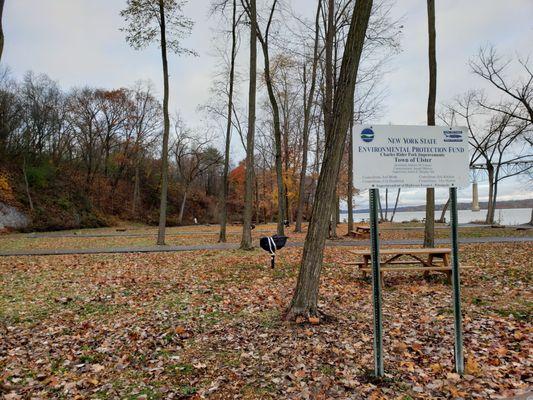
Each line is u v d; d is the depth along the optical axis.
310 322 5.68
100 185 51.19
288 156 37.28
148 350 5.04
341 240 19.25
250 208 15.00
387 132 4.04
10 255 14.77
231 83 19.45
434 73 12.20
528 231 21.80
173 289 8.38
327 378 4.11
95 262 12.49
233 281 9.13
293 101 30.92
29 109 43.41
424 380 4.03
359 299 7.32
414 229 27.33
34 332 5.83
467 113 33.88
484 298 7.05
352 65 5.27
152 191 59.16
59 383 4.19
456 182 4.16
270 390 3.91
